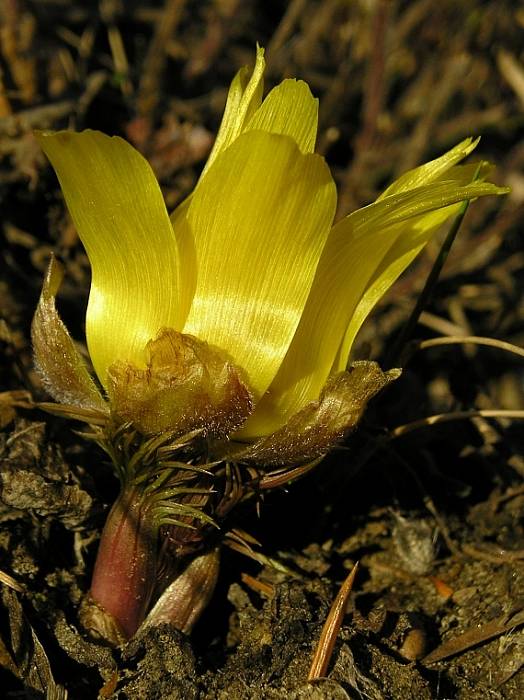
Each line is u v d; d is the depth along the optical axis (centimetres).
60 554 18
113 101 26
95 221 15
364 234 15
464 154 16
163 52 26
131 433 15
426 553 19
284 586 17
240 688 16
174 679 16
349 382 15
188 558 17
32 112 24
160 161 25
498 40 32
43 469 18
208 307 15
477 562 19
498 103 33
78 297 22
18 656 16
